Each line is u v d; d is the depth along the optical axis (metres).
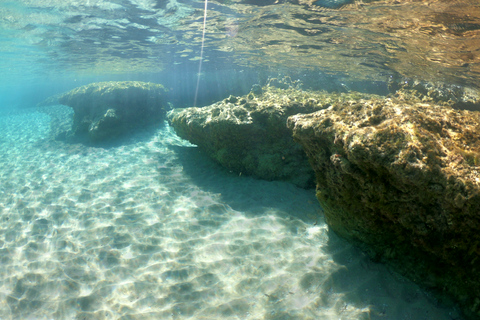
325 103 7.32
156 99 14.46
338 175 3.68
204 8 7.97
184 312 3.78
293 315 3.53
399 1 5.60
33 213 6.86
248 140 7.48
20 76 27.59
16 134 15.15
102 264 4.88
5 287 4.58
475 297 3.02
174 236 5.50
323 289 3.83
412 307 3.36
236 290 4.05
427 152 2.81
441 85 10.86
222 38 11.32
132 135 12.32
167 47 13.67
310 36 9.25
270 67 16.81
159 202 6.87
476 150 2.88
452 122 3.24
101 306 4.02
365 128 3.22
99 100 12.93
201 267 4.59
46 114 20.41
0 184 8.81
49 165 10.05
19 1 7.72
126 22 9.71
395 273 3.79
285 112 7.16
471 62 7.98
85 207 6.90
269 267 4.40
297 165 7.10
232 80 15.66
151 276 4.49
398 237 3.69
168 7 8.15
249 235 5.30
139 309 3.90
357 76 14.40
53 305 4.14
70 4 8.03
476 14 5.46
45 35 11.42
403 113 3.23
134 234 5.66
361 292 3.67
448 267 3.23
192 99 16.38
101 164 9.63
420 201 2.99
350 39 8.82
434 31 6.63
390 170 2.88
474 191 2.51
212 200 6.76
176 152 10.18
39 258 5.21
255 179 7.44
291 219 5.68
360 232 4.15
